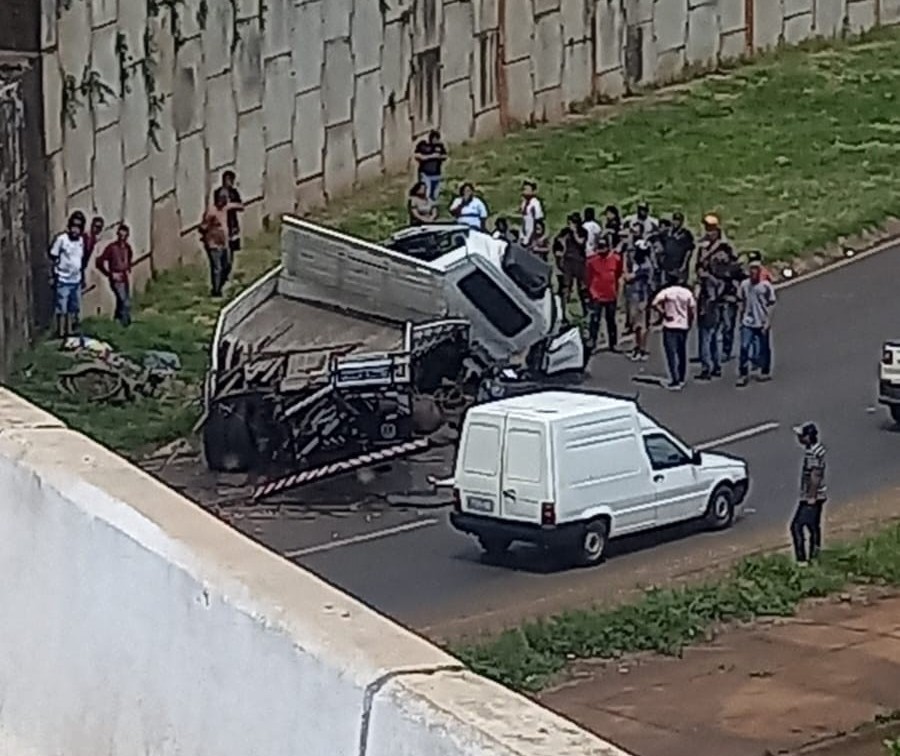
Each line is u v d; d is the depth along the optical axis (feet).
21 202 101.60
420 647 15.61
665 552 80.79
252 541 18.56
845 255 129.29
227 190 115.85
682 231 111.55
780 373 106.83
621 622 70.23
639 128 149.38
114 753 19.06
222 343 90.38
